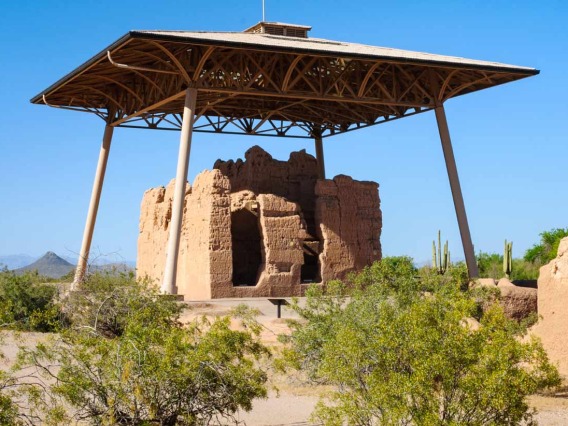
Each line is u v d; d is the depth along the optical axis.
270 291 39.72
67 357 13.22
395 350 12.65
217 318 14.12
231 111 51.19
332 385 18.33
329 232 42.19
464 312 12.77
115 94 46.31
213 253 38.84
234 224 42.09
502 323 12.98
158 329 13.70
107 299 21.56
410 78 42.50
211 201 39.28
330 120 52.00
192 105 37.41
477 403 11.82
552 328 19.12
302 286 40.50
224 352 12.94
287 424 14.95
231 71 40.62
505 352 11.96
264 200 40.59
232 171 44.78
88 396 13.64
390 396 11.95
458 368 12.05
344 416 13.42
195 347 13.03
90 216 48.59
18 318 26.62
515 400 11.88
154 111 47.50
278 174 43.84
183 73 37.09
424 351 12.16
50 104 48.06
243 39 36.84
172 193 44.78
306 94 40.00
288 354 16.53
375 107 47.97
